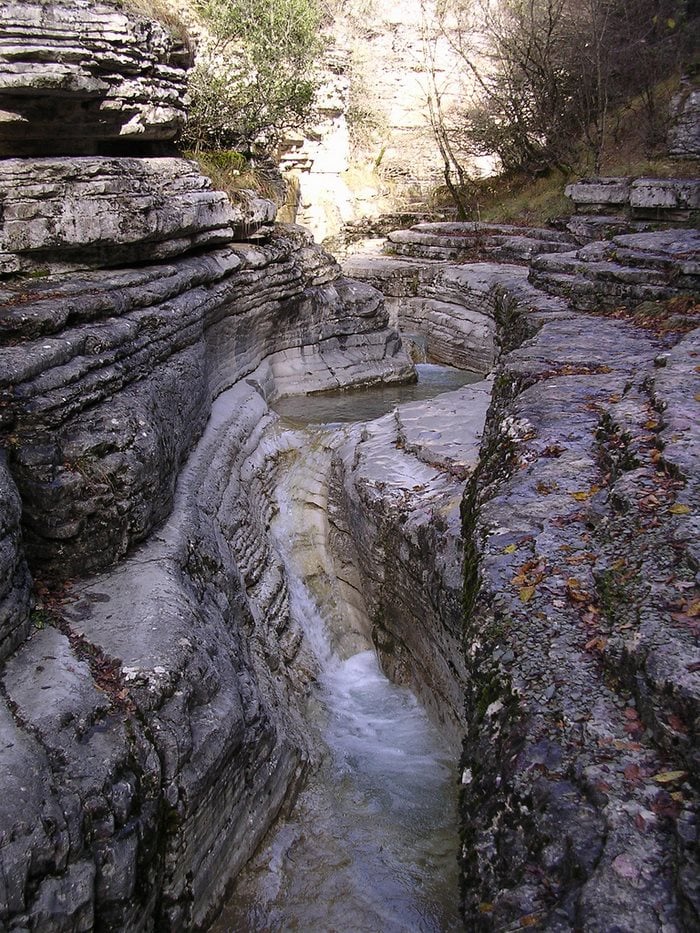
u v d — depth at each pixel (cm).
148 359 724
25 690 446
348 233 2342
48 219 747
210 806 489
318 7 2262
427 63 2736
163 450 661
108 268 838
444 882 582
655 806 303
